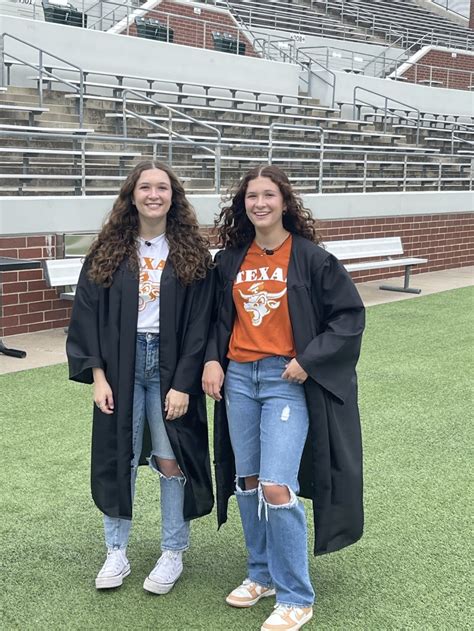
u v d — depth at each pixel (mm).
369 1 29562
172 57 16547
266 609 3330
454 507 4426
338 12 27672
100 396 3258
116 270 3268
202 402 3393
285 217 3238
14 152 10062
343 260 12555
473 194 15469
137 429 3377
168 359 3256
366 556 3832
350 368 3131
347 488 3139
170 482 3430
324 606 3365
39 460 5008
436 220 14891
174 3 20047
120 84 15500
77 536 3992
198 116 15812
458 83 28453
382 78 23281
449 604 3395
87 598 3398
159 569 3443
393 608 3357
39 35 14188
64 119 12961
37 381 6793
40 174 9242
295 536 3094
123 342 3248
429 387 6922
